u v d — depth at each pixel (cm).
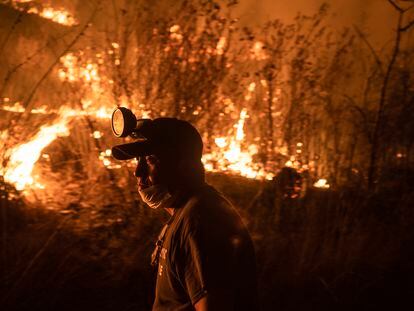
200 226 161
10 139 494
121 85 543
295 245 450
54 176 506
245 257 167
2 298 362
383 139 571
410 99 578
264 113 565
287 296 412
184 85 536
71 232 428
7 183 480
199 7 554
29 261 388
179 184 176
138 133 185
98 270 400
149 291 395
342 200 498
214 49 548
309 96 569
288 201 504
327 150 561
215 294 153
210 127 546
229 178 552
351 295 417
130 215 455
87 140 563
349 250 444
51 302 367
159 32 545
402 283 430
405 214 496
